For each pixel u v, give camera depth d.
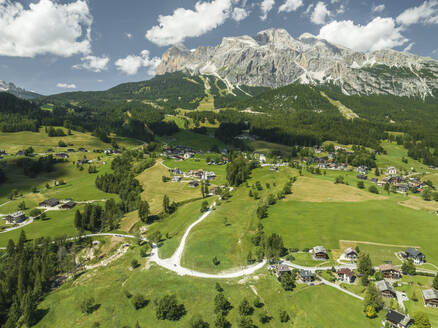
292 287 83.38
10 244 116.56
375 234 114.12
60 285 101.88
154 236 124.56
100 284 94.62
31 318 82.00
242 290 83.06
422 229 116.62
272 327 69.56
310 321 69.94
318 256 100.06
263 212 135.62
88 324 76.81
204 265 98.69
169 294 83.50
